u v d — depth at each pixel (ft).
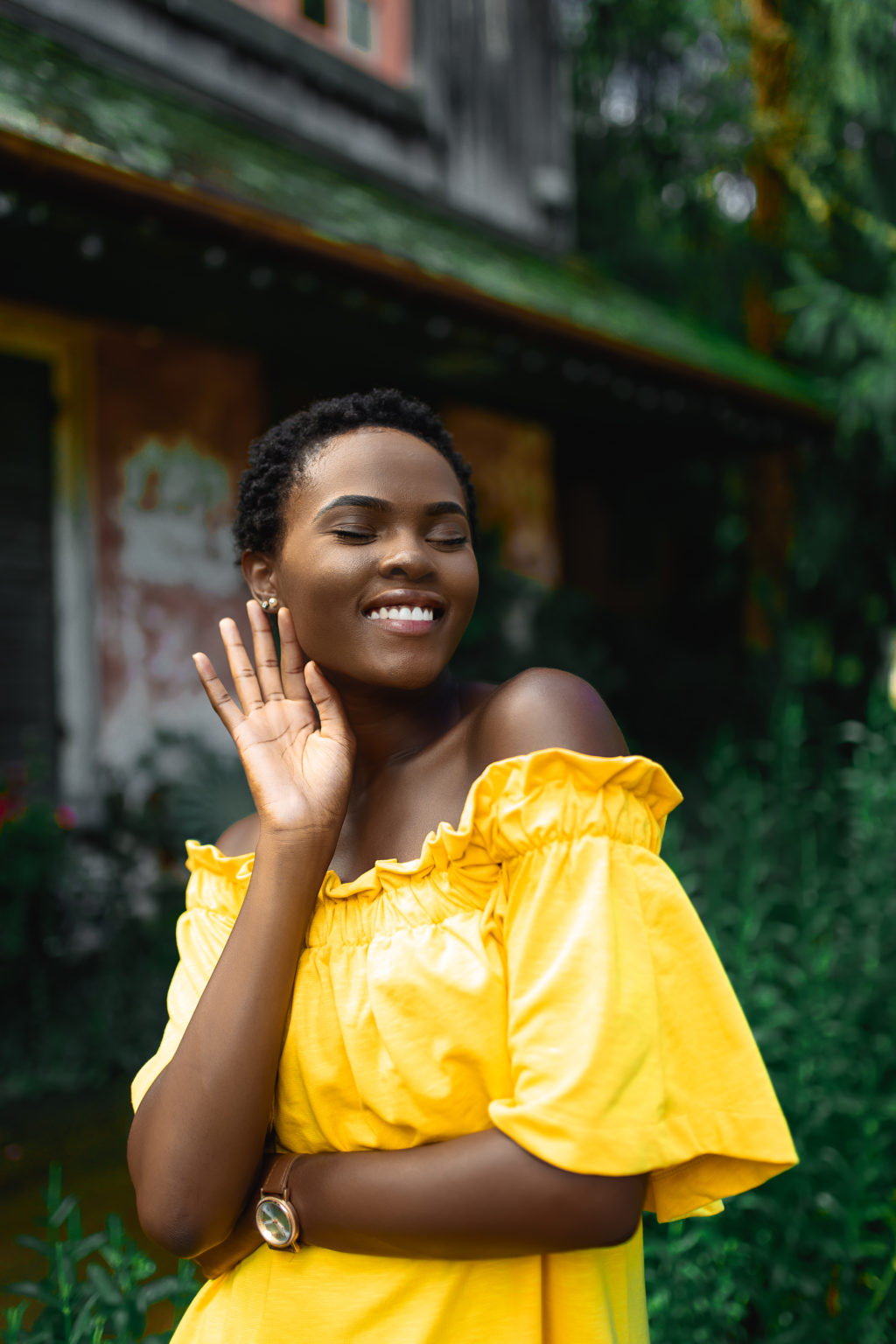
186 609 17.33
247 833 4.20
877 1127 7.35
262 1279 3.48
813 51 24.68
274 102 19.30
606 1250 3.45
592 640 24.13
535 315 16.35
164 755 16.60
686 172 28.27
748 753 21.83
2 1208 9.16
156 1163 3.27
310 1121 3.39
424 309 15.06
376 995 3.22
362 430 3.68
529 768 3.13
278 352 17.92
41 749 15.69
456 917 3.27
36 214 10.88
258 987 3.28
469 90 24.32
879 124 24.54
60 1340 5.25
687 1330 6.09
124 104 14.01
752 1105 3.08
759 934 9.20
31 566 15.66
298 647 3.82
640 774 3.19
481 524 23.12
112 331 16.30
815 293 24.67
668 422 24.34
